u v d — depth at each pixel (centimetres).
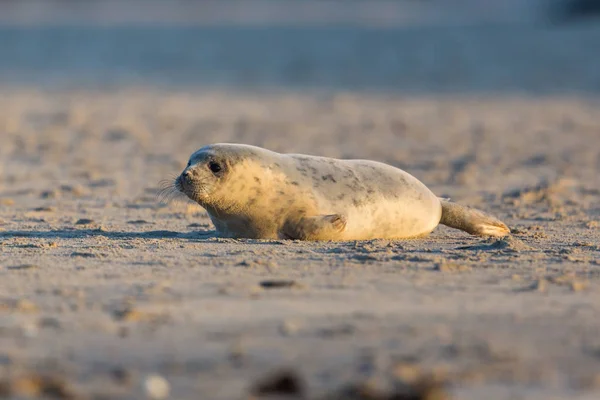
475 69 16250
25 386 1628
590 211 4322
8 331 1994
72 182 5388
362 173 3262
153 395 1603
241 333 1962
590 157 7000
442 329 1995
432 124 9944
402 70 16400
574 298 2284
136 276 2522
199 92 13825
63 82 15075
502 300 2258
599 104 12169
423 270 2602
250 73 16362
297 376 1659
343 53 18662
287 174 3169
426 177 5812
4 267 2652
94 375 1716
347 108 11762
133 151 7306
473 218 3391
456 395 1614
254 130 9200
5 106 11506
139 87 14425
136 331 1981
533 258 2816
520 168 6322
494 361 1789
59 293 2323
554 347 1878
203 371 1730
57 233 3388
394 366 1752
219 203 3127
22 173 5819
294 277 2503
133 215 4072
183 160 6638
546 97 13038
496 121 10262
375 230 3222
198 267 2644
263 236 3183
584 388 1650
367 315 2106
